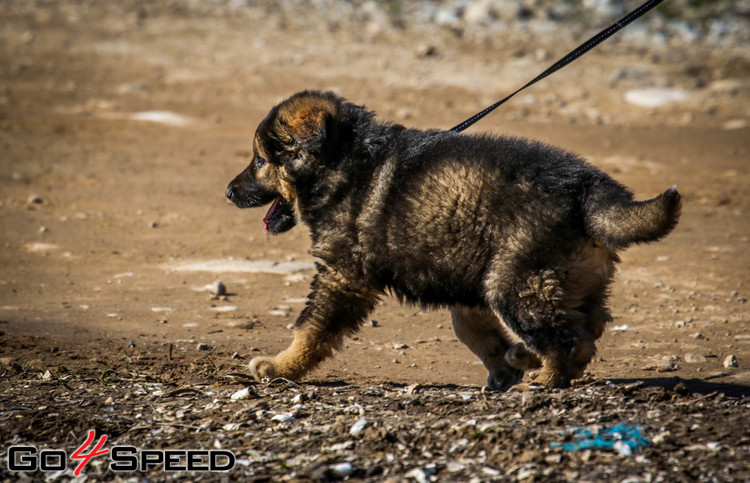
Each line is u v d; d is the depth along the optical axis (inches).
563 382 235.3
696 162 745.6
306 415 228.2
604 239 227.6
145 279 429.7
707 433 195.9
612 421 205.8
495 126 853.8
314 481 185.8
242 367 294.5
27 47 1079.6
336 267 263.7
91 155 740.7
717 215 585.9
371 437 206.1
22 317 361.7
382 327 364.8
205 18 1223.5
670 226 218.7
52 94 941.2
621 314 374.9
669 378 275.1
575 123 882.8
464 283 245.1
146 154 753.6
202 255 478.9
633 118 903.1
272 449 205.5
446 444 200.2
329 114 265.4
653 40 1148.5
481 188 238.5
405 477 185.5
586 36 1154.7
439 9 1254.9
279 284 425.7
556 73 1023.0
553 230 231.5
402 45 1126.4
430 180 246.2
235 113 908.6
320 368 303.0
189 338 336.8
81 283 420.2
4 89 940.6
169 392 255.1
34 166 692.7
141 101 936.3
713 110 920.3
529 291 232.2
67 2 1262.3
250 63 1058.1
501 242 235.3
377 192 255.8
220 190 644.7
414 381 285.4
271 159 277.9
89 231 523.5
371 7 1272.1
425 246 246.1
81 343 326.3
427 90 978.1
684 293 407.2
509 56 1083.9
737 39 1155.3
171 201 607.8
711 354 312.5
